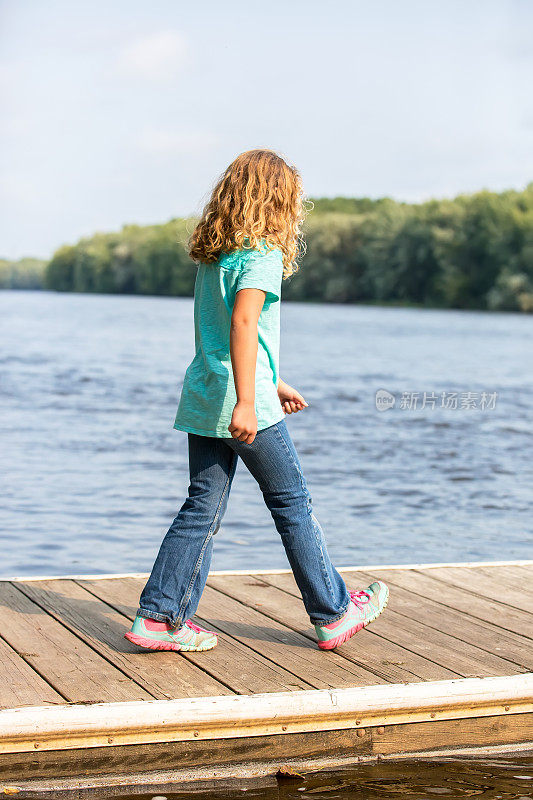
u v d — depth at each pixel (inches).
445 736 114.7
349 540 261.4
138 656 123.5
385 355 1085.1
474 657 126.0
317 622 127.1
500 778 108.8
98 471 363.6
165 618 124.6
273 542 254.5
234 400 119.7
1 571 222.4
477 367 944.3
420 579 166.6
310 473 378.0
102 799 101.0
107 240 3415.4
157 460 392.2
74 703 105.3
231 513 293.1
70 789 101.4
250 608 147.5
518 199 2359.7
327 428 521.0
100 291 3376.0
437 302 2432.3
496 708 115.3
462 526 282.8
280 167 121.9
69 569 225.6
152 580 125.7
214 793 103.6
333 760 110.6
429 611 147.3
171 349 1099.9
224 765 106.9
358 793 104.4
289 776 106.6
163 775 104.8
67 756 101.9
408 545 256.2
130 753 103.8
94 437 454.6
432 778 108.3
